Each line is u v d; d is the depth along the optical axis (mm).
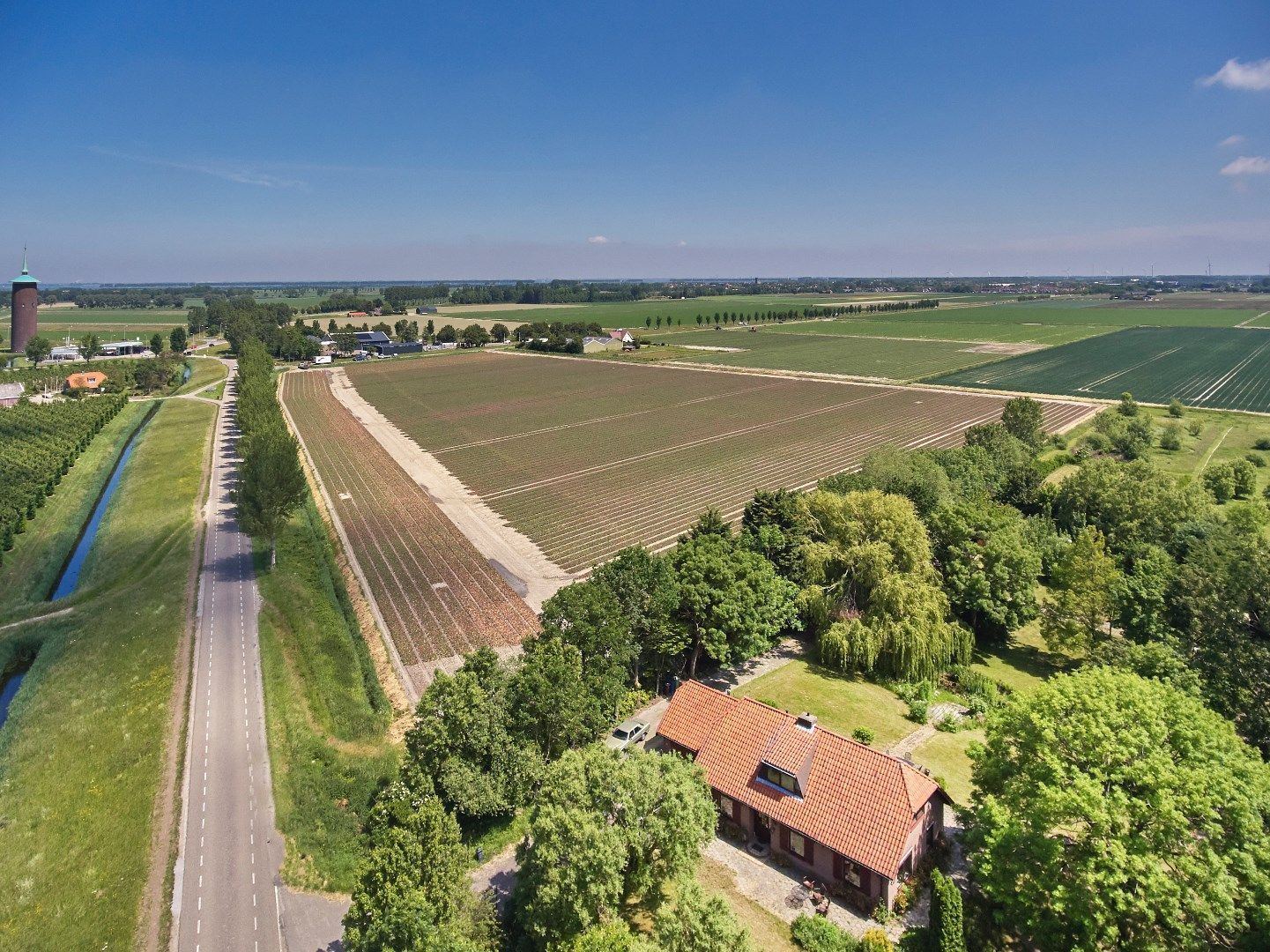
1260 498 110188
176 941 37781
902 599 62250
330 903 40156
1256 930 31266
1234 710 50312
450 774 43719
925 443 145625
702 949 31156
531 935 35094
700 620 59219
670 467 131750
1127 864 31828
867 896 39531
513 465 135125
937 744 53656
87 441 150250
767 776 44312
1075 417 167375
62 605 78812
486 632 71688
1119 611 63469
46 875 42094
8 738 55750
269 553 91438
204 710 58344
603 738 52938
